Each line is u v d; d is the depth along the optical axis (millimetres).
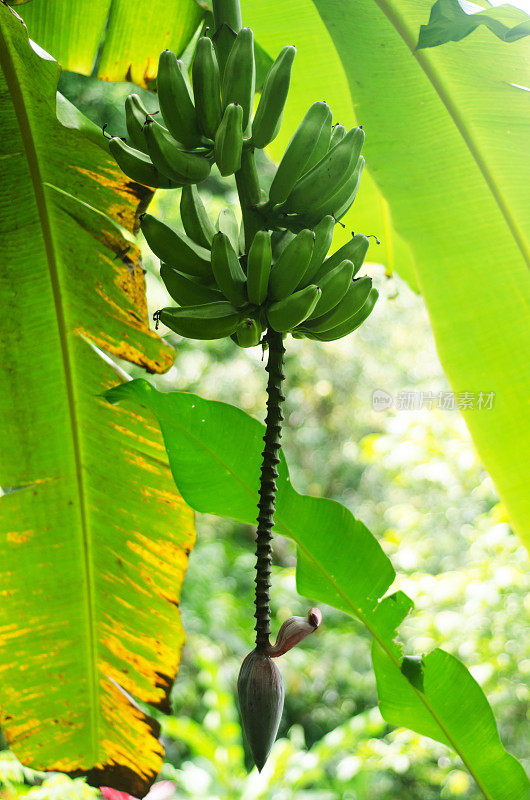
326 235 2688
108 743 3223
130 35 3252
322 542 2984
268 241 2602
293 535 2984
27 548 3188
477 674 7789
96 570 3207
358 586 3014
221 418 2830
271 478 2545
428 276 3287
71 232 3115
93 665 3215
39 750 3205
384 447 9992
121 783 3230
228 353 12195
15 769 4344
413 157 3264
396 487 11594
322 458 13609
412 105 3252
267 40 3436
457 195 3260
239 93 2713
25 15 3248
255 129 2715
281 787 5969
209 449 2855
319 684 10211
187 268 2750
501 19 3023
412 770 8367
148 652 3207
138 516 3193
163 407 2816
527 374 3264
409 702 3102
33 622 3199
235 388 12422
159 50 3264
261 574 2525
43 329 3148
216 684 6395
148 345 3166
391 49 3221
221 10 2775
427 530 10047
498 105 3219
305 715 9984
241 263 2727
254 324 2617
